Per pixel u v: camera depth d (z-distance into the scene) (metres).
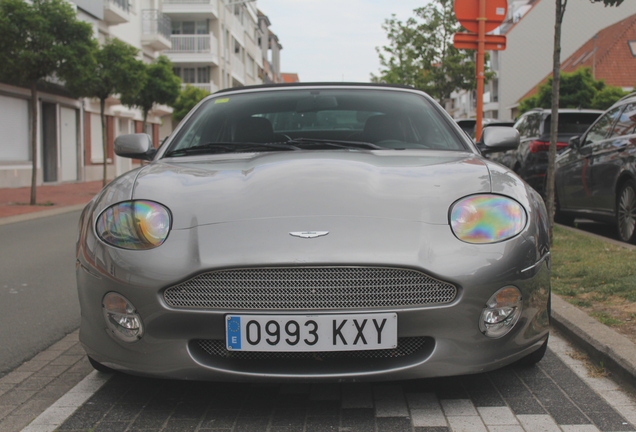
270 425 2.33
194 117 3.74
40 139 21.94
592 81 31.50
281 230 2.33
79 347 3.51
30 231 9.34
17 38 13.20
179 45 41.91
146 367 2.38
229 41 49.22
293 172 2.71
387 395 2.60
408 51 28.23
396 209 2.43
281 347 2.28
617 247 5.93
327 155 3.00
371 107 3.67
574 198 7.86
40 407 2.59
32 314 4.35
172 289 2.33
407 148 3.33
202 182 2.69
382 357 2.37
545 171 9.75
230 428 2.31
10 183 19.78
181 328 2.32
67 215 11.88
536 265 2.46
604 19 47.81
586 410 2.42
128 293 2.36
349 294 2.28
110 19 27.38
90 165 25.97
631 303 3.79
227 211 2.45
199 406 2.53
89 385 2.80
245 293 2.29
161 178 2.75
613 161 6.67
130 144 3.49
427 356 2.31
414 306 2.29
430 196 2.51
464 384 2.72
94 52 14.15
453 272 2.28
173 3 41.34
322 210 2.41
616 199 6.63
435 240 2.34
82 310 2.58
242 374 2.31
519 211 2.50
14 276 5.80
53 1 13.53
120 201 2.60
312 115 3.62
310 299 2.29
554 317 3.55
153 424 2.36
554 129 6.23
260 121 3.60
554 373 2.84
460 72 27.38
